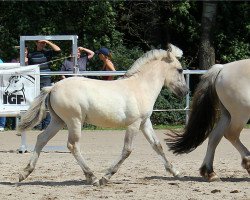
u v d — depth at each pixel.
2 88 14.44
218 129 11.31
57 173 11.94
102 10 23.08
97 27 23.27
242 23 24.23
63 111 10.59
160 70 11.12
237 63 11.23
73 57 15.54
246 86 11.02
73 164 12.95
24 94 14.50
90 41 23.12
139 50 22.97
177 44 24.94
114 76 17.64
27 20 22.95
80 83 10.65
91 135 17.56
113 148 15.26
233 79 11.09
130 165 12.89
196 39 24.28
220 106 11.41
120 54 22.23
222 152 14.72
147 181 11.07
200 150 15.11
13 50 22.84
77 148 10.65
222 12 24.17
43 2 23.17
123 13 24.34
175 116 20.25
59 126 10.83
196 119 11.41
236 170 12.31
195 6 24.34
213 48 23.48
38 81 14.57
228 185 10.71
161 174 11.90
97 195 9.81
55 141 16.27
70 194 9.90
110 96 10.66
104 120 10.66
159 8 24.20
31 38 15.44
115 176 11.62
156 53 11.17
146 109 10.88
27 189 10.32
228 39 24.16
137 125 10.80
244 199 9.48
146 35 24.66
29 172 10.77
